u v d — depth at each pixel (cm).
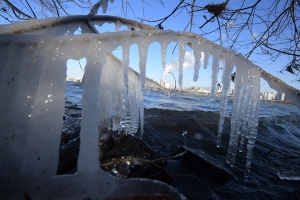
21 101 133
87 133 141
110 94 285
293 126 1155
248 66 198
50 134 140
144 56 174
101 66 148
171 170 374
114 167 232
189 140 630
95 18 234
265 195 340
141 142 316
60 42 137
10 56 129
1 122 129
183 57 188
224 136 713
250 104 214
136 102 325
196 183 347
